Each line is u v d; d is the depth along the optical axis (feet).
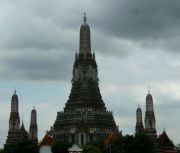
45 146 535.60
